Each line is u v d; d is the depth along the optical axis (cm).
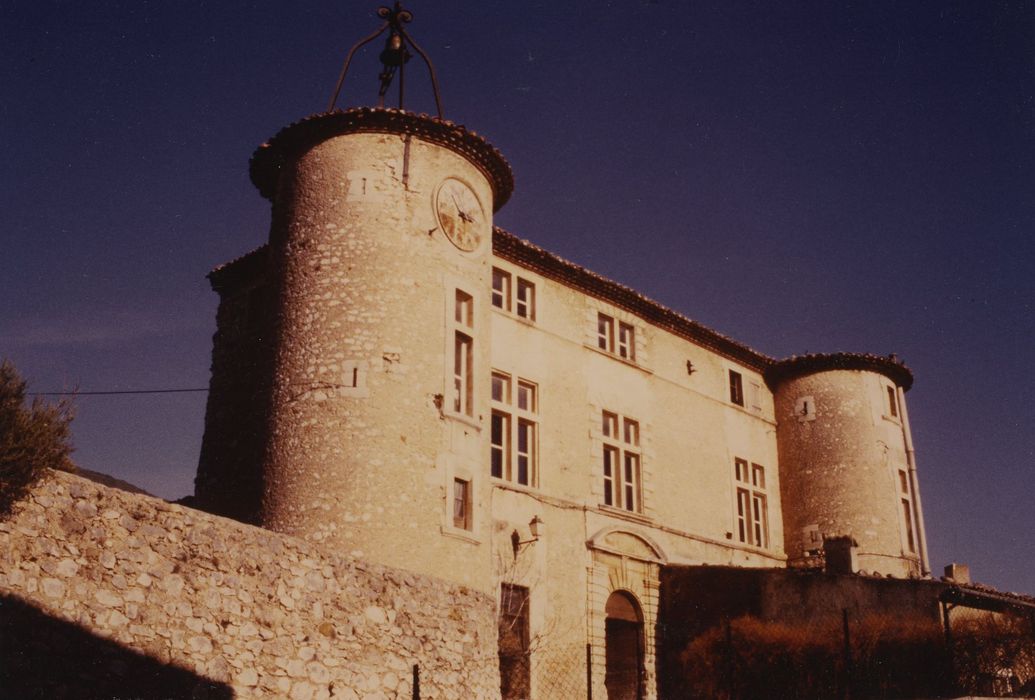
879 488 2883
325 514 1634
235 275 2333
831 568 2425
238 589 1195
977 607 1953
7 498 1001
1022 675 1797
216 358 2298
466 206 1948
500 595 2050
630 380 2570
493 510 2108
